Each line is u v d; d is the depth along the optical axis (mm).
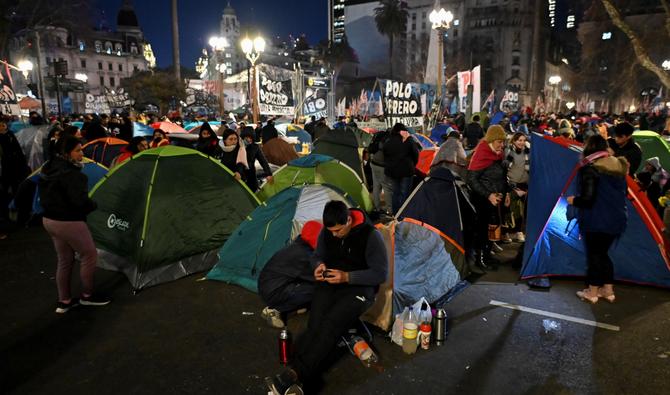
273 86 13094
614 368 3355
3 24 27188
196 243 5488
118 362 3527
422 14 83500
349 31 91562
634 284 5000
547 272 5105
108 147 9016
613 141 6586
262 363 3492
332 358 3525
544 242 5160
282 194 5348
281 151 10914
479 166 5383
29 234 7176
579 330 3953
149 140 10469
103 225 5590
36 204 7535
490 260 5688
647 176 6984
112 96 24875
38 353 3666
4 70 15523
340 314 3225
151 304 4574
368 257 3402
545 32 79062
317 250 3605
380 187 8352
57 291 4922
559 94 81062
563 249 5195
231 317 4281
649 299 4598
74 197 4047
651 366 3375
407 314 3803
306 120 19734
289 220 5016
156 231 5164
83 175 4129
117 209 5477
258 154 7883
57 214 4113
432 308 4262
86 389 3191
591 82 62531
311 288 4113
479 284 5035
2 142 7879
